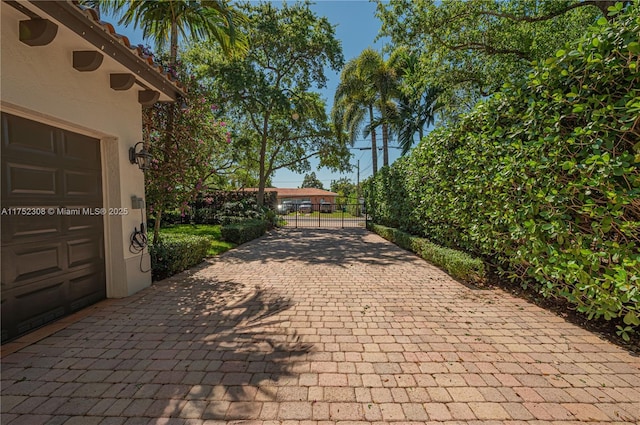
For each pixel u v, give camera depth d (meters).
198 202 14.93
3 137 2.79
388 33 9.07
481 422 1.83
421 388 2.16
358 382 2.23
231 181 21.00
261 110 14.22
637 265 2.51
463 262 4.80
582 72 2.90
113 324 3.27
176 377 2.28
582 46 2.87
